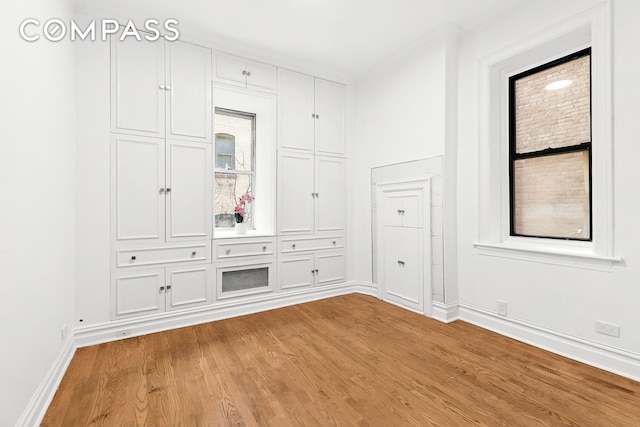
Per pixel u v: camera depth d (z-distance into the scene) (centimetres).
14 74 145
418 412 170
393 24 301
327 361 229
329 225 406
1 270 131
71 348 237
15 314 143
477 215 300
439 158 316
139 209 282
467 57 309
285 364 224
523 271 264
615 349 209
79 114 257
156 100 290
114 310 271
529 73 282
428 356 236
